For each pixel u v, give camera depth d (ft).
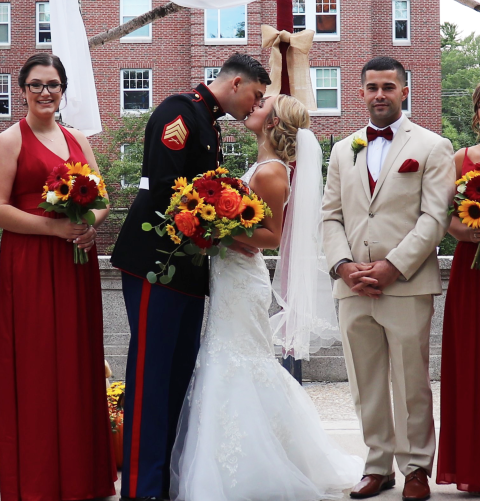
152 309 12.06
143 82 80.23
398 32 82.38
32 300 11.93
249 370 12.34
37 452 11.74
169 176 11.84
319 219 13.42
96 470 12.35
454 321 12.90
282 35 17.88
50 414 11.84
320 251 13.57
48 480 11.74
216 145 12.62
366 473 12.91
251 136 72.13
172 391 12.88
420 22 82.23
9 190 12.16
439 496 12.67
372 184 13.03
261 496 11.77
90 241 12.10
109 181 75.61
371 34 80.33
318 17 79.05
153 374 12.00
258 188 12.48
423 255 12.42
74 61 16.53
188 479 11.82
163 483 12.30
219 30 78.69
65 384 11.94
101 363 12.54
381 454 12.91
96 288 12.53
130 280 12.34
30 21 81.41
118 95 80.07
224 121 72.59
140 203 12.35
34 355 11.86
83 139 13.29
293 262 13.46
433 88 82.28
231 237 11.63
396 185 12.76
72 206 11.73
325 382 26.11
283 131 12.76
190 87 79.82
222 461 11.75
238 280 12.53
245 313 12.51
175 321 12.22
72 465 11.89
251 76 12.46
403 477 13.92
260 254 13.16
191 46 78.74
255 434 11.95
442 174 12.66
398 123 13.12
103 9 80.23
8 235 12.17
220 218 11.43
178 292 12.21
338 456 13.56
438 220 12.42
